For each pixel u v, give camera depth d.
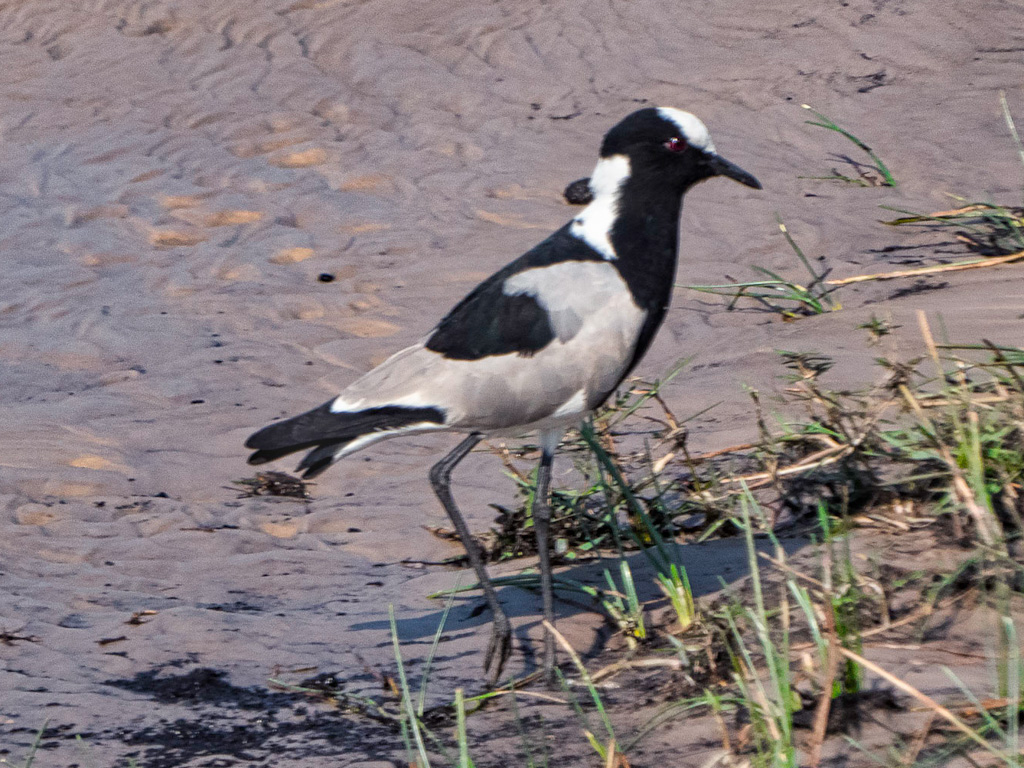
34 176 22.45
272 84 25.36
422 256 19.70
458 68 25.70
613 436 13.76
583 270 10.08
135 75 25.78
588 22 26.77
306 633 10.50
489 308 9.95
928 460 10.56
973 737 6.81
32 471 13.86
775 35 25.95
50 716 9.03
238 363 16.64
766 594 9.79
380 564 12.09
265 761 8.33
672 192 10.27
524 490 12.29
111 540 12.52
